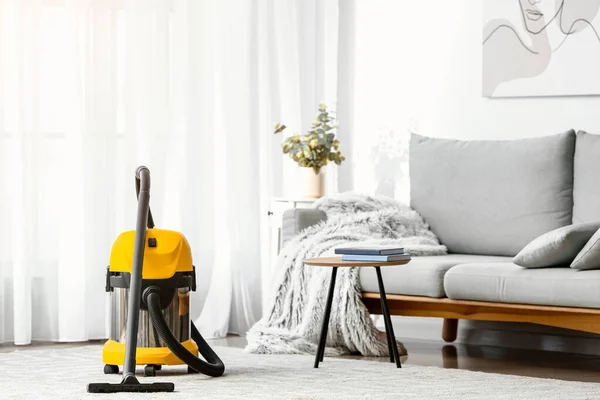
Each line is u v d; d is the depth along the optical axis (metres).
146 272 3.50
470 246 4.54
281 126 5.34
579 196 4.24
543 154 4.39
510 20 4.83
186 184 5.19
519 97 4.82
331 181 5.62
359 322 4.19
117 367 3.67
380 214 4.54
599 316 3.55
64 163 4.82
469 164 4.59
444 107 5.11
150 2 5.07
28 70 4.74
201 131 5.25
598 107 4.58
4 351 4.47
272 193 5.57
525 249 3.70
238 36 5.40
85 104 4.88
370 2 5.46
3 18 4.70
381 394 3.15
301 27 5.66
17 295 4.67
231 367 3.83
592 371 3.85
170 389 3.21
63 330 4.79
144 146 5.05
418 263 4.03
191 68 5.23
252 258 5.46
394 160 5.34
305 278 4.36
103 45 4.92
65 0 4.82
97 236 4.90
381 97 5.40
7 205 4.70
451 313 3.99
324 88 5.66
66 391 3.22
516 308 3.76
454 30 5.07
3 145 4.70
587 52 4.59
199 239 5.25
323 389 3.25
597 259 3.54
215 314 5.25
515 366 3.99
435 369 3.75
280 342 4.29
